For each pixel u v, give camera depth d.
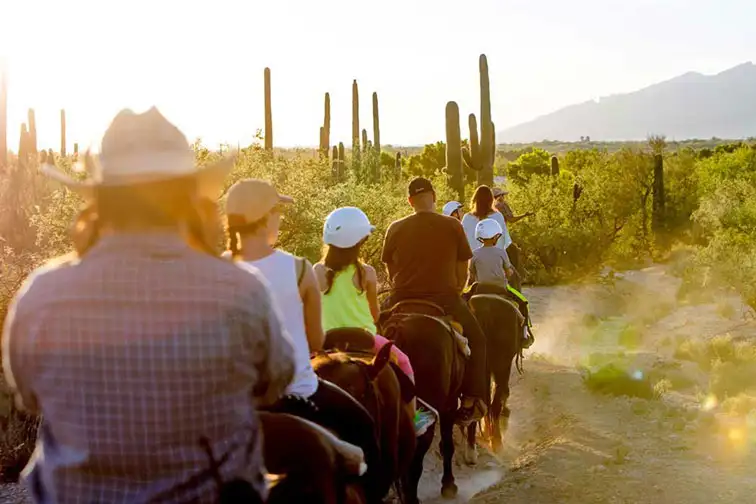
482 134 25.98
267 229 4.48
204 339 2.82
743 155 44.03
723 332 16.78
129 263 2.84
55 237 11.80
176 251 2.89
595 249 29.84
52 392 2.83
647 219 39.25
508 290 10.19
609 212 35.81
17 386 2.92
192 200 2.97
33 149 35.06
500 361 9.73
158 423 2.80
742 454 8.93
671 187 41.09
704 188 40.22
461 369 7.87
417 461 7.25
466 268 8.02
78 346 2.80
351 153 32.38
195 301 2.83
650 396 11.59
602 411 10.94
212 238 3.10
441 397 7.24
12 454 8.47
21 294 2.90
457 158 25.28
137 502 2.81
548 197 32.47
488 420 10.26
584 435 9.85
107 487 2.84
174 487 2.84
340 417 4.61
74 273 2.86
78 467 2.84
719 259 21.02
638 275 30.11
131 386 2.79
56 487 2.86
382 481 5.41
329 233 5.82
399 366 6.06
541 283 27.94
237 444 2.94
